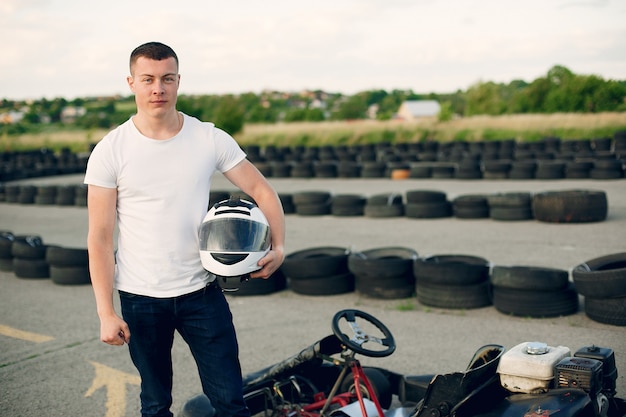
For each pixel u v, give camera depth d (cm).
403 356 507
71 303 762
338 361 321
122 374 518
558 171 1596
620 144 2053
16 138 4616
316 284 709
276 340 570
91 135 4612
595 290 549
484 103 4791
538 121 3100
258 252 273
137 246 275
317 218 1285
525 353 296
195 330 280
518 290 589
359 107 7606
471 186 1580
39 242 995
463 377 278
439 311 628
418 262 648
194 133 279
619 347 493
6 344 619
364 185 1755
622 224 992
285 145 3612
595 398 271
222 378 280
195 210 278
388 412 328
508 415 271
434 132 3216
